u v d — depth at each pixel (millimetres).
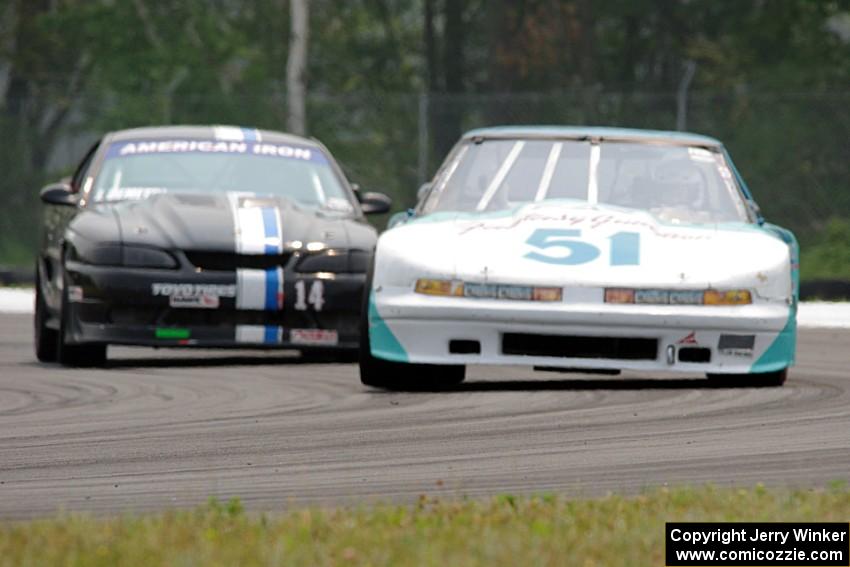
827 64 137250
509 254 34531
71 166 107938
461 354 34406
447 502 21141
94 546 17141
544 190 37344
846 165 92312
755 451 26609
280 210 42594
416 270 34562
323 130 108000
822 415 31078
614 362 34156
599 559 16547
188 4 144250
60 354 42156
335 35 158625
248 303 40844
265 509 21359
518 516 19078
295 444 27656
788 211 92875
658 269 34188
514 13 126125
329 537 17656
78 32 141000
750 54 140750
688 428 29344
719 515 19172
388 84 157250
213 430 29500
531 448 27047
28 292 76312
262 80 142875
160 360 44500
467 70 154250
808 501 20422
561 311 33781
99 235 41156
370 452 26703
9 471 24844
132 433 29156
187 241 41000
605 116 95688
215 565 16125
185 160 45219
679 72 146625
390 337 34844
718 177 38000
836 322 62094
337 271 41500
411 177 99688
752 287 34344
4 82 151875
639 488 23031
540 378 39094
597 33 150250
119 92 138500
